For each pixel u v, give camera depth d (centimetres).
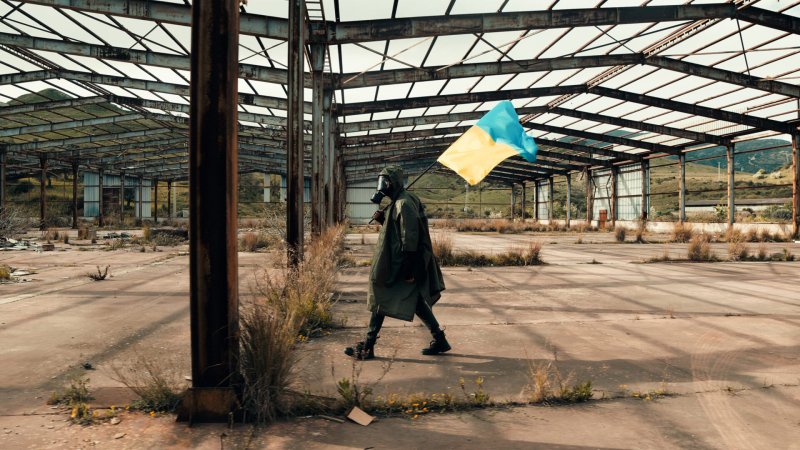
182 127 2806
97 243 2006
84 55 1464
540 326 535
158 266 1141
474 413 294
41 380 347
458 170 380
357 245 1959
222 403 279
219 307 285
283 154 3881
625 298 727
